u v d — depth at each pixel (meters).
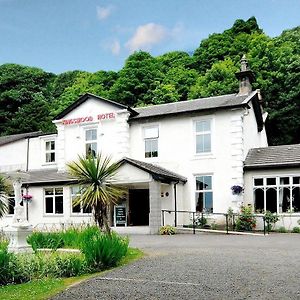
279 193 22.66
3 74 58.47
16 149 31.56
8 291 8.21
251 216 21.30
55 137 29.89
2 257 9.16
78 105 27.64
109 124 26.69
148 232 21.75
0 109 54.81
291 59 40.03
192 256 11.85
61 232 15.20
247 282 8.38
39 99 55.12
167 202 23.88
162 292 7.84
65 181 25.39
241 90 26.70
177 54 50.28
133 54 48.91
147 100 44.69
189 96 41.03
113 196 15.38
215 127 24.17
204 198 24.16
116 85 46.31
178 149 25.03
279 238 17.73
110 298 7.56
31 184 27.41
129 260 11.33
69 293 7.93
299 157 22.53
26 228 13.13
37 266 9.80
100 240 10.67
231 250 13.19
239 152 23.38
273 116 38.31
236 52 45.12
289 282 8.30
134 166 22.27
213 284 8.30
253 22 48.81
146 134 26.02
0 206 20.70
